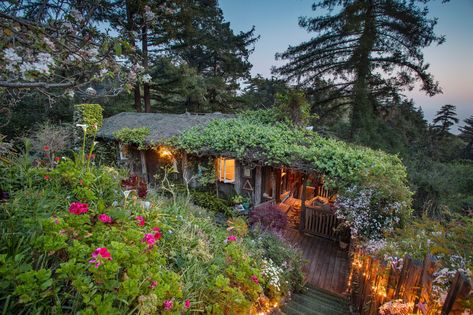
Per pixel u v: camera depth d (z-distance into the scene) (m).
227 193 9.46
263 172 8.80
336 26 12.71
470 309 1.47
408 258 2.34
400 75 12.48
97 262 1.45
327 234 7.00
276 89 15.27
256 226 5.86
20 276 1.24
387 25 11.62
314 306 3.72
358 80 12.04
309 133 8.80
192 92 14.12
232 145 8.05
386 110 13.68
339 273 5.36
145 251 1.99
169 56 12.56
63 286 1.53
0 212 1.85
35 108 10.98
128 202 2.90
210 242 3.22
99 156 11.30
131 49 2.54
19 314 1.27
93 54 2.33
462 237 2.39
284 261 4.29
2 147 3.03
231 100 18.47
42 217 1.85
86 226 1.93
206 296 2.16
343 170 6.02
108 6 2.46
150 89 16.16
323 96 14.73
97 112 10.77
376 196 5.05
